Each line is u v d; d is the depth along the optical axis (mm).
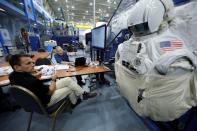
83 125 1678
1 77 1763
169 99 929
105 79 3223
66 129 1615
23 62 1219
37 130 1620
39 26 6543
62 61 3031
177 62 921
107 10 12008
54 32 7332
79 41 8680
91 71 2018
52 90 1443
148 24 1160
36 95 1236
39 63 2561
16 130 1624
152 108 1029
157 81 941
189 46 1326
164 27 1247
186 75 929
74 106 1882
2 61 2934
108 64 2801
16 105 2105
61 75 1800
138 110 1186
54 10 14570
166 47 1052
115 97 2396
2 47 3340
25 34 4219
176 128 1370
